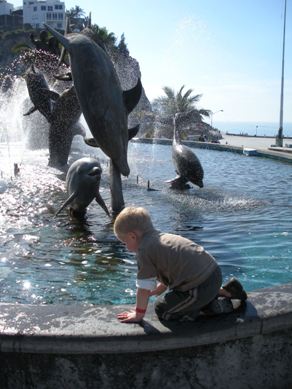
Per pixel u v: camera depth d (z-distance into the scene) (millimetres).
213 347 3047
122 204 8422
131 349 2910
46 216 8016
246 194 10930
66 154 14297
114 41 45094
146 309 3176
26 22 111125
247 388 3176
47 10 109625
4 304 3293
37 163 15102
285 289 3490
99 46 8078
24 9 111062
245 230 7285
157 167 16953
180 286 2957
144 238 2957
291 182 13383
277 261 5820
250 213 8578
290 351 3215
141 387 3021
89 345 2887
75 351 2904
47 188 10516
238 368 3125
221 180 13688
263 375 3191
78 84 7836
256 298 3340
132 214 2959
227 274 5383
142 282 2936
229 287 3207
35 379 3020
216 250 6285
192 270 2912
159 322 3049
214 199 10086
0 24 110938
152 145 29953
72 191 7855
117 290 4934
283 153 21469
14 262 5730
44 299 4699
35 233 6980
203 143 28781
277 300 3301
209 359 3062
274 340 3158
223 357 3080
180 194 10719
